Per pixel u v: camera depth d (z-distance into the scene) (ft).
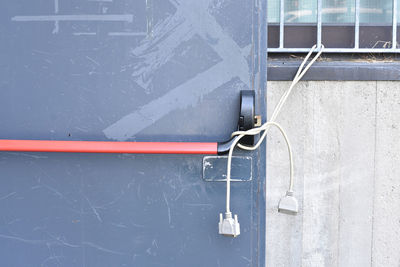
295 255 5.01
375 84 4.75
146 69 3.45
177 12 3.39
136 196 3.55
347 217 4.93
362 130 4.82
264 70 3.43
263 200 3.52
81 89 3.49
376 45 5.07
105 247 3.60
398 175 4.85
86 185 3.56
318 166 4.87
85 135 3.53
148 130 3.51
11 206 3.60
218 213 3.53
